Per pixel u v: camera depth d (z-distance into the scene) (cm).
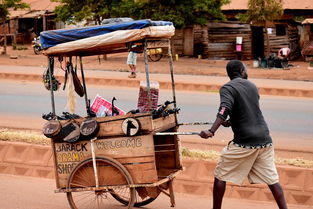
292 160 725
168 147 557
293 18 3027
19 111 1160
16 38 3800
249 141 466
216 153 747
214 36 3000
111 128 494
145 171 489
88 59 2567
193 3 2352
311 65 2561
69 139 499
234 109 471
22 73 1812
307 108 1315
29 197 609
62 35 499
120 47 539
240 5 2972
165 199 620
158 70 2088
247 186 663
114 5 2364
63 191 513
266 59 2450
